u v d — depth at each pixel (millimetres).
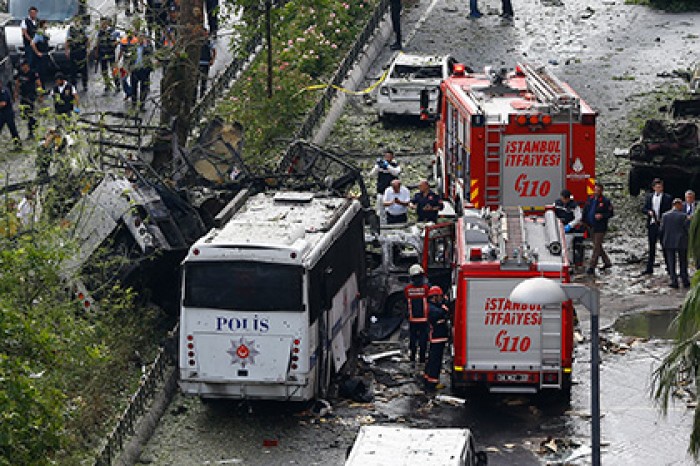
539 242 62062
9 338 46594
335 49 120250
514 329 60531
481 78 87375
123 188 69000
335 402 63125
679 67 116812
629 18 131125
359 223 69688
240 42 105438
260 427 60375
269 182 75688
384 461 45344
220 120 77812
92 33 102938
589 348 68250
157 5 101188
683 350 44938
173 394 63844
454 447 46375
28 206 66375
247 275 59125
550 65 118438
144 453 57906
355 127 107062
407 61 107625
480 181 77188
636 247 83875
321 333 61375
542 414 61062
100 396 60719
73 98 92438
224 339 59594
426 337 66375
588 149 76812
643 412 60812
